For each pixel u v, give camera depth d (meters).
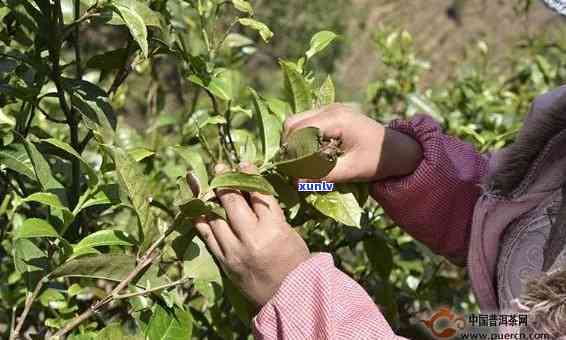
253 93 1.15
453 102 2.27
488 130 1.99
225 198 0.99
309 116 1.16
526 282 0.97
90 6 1.08
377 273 1.46
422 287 1.66
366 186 1.23
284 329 0.94
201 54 1.35
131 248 1.42
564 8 0.84
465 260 1.29
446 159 1.23
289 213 1.18
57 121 1.18
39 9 1.12
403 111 2.18
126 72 1.24
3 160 1.13
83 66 1.29
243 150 1.20
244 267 0.97
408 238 1.81
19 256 1.03
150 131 1.97
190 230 1.03
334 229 1.45
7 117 1.34
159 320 1.04
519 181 1.06
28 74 1.22
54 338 1.00
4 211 1.36
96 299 1.37
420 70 2.38
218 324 1.29
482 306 1.13
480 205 1.09
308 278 0.95
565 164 1.03
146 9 1.08
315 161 1.06
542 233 1.04
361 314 0.94
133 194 1.00
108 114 1.14
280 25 7.21
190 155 1.02
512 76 2.68
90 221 1.31
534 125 1.03
